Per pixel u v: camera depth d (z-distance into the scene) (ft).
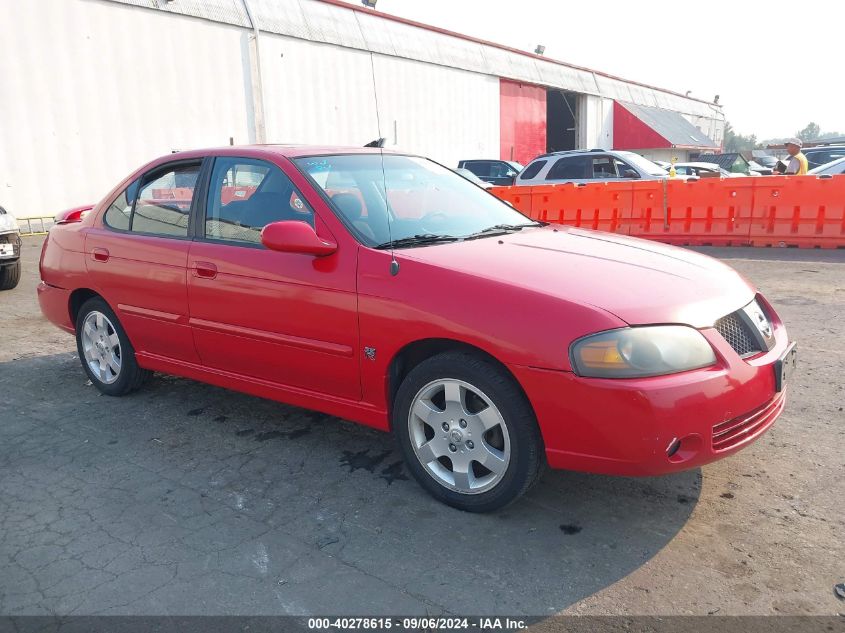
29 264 35.65
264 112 64.75
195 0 58.49
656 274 10.12
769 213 35.45
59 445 12.79
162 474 11.59
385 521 10.00
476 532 9.66
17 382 16.47
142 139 55.72
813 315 21.20
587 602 8.14
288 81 66.80
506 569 8.80
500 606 8.10
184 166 13.67
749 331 9.91
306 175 11.86
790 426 12.97
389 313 10.18
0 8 46.42
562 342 8.84
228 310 12.24
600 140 133.18
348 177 12.37
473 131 94.07
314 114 69.67
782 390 9.98
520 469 9.47
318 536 9.64
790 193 34.81
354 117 74.28
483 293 9.48
